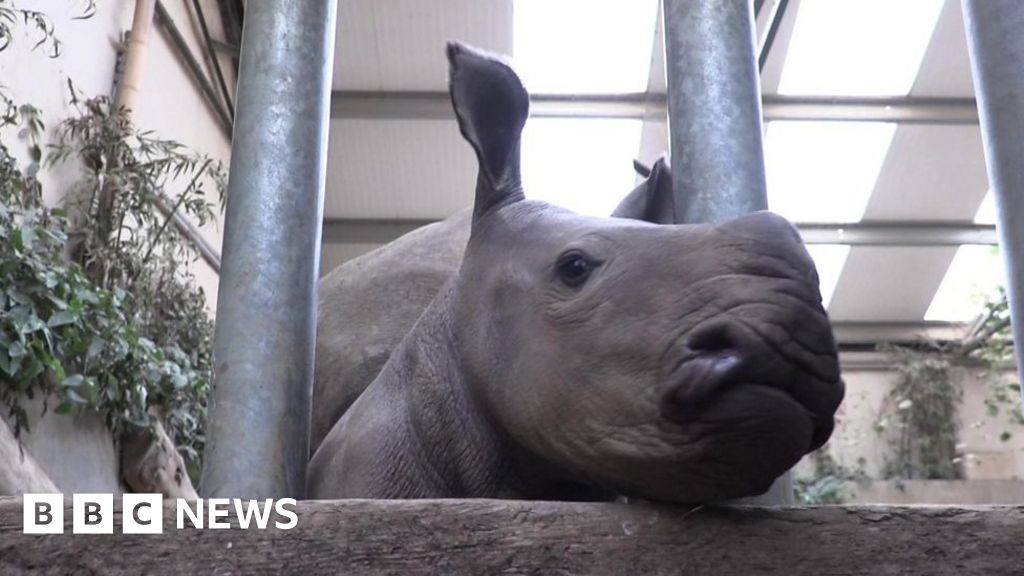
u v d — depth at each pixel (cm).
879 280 1478
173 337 740
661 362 157
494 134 222
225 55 1069
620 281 172
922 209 1345
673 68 254
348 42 1129
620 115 1198
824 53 1162
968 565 160
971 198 1324
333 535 157
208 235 979
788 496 227
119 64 774
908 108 1210
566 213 205
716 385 145
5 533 156
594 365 169
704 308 154
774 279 149
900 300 1521
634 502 168
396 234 1319
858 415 1566
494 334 201
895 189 1313
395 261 337
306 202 244
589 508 161
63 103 680
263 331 228
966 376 1570
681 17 254
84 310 571
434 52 1139
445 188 1277
